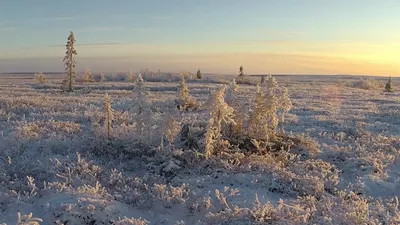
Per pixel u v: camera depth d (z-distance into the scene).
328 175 12.58
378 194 11.41
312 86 74.12
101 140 14.34
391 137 18.95
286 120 23.30
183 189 10.54
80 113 23.53
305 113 28.38
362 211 9.04
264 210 8.65
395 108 34.66
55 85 60.66
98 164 12.41
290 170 12.72
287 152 14.14
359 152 15.36
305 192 10.91
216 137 13.91
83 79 73.25
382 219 9.09
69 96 38.16
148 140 13.98
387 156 14.65
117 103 30.45
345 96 48.06
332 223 8.49
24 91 45.22
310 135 19.17
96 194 9.62
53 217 8.43
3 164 11.88
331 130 20.92
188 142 14.19
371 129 22.12
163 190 10.17
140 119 13.98
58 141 14.70
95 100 33.16
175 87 55.38
